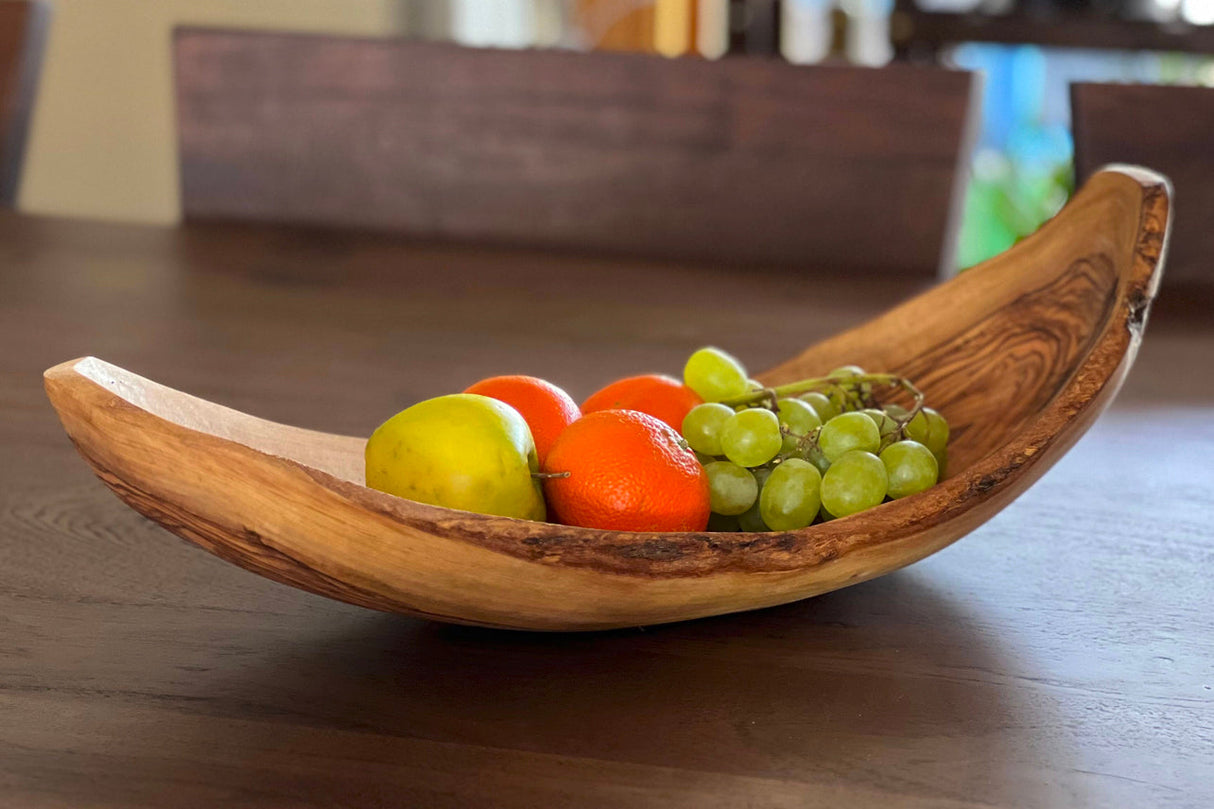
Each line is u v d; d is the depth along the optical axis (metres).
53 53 3.33
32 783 0.68
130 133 3.48
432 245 1.66
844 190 1.63
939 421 0.87
